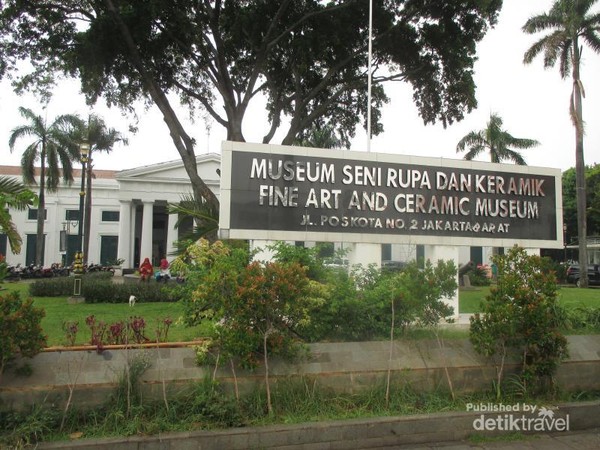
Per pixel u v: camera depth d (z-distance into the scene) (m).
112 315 10.74
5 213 7.12
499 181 10.32
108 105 17.75
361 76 17.97
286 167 9.08
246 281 5.10
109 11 13.86
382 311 6.41
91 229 44.97
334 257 7.69
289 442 4.75
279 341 5.23
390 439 5.02
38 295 16.55
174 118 14.92
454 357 6.09
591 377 6.43
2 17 14.52
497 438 5.27
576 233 42.81
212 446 4.58
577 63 26.00
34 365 4.93
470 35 16.19
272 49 16.94
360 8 15.52
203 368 5.28
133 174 38.28
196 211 10.75
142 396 5.00
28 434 4.41
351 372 5.66
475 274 25.98
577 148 26.34
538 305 5.73
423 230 9.70
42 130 33.34
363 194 9.41
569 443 5.16
